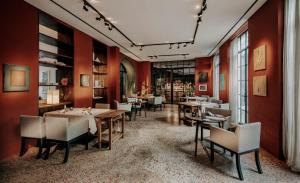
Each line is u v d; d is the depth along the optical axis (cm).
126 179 260
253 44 437
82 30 549
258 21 409
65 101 518
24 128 332
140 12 421
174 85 1266
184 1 370
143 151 368
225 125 371
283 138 319
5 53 328
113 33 582
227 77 679
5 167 296
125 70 1154
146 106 1027
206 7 373
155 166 301
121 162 316
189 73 1235
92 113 408
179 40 671
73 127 330
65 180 257
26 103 369
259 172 278
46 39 450
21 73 356
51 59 446
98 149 378
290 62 300
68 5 387
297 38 284
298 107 278
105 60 735
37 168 292
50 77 509
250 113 457
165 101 1217
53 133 320
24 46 363
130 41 681
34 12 388
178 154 352
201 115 389
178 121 673
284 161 321
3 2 324
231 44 616
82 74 558
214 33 583
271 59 357
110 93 759
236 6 392
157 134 494
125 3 377
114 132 505
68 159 327
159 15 439
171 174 275
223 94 731
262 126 395
